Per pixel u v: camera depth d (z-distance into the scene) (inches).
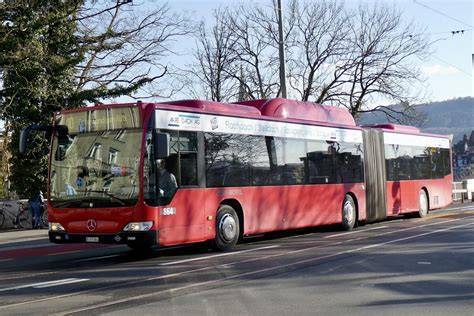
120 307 312.7
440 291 339.9
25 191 1007.6
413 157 901.8
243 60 1561.3
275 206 608.7
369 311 294.0
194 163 514.6
